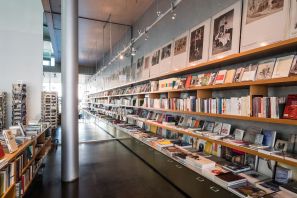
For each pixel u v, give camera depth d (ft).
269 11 7.59
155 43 18.16
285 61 6.44
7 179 7.49
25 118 16.28
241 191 6.71
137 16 22.04
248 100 7.47
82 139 24.62
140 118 18.35
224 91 10.18
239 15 9.00
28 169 10.37
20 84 15.80
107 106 33.94
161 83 14.26
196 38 11.97
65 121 12.21
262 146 7.23
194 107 10.66
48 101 24.36
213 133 9.71
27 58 16.93
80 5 19.53
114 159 16.26
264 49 6.80
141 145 16.20
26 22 16.97
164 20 16.52
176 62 13.88
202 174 8.65
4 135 8.31
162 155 12.35
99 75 43.65
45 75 46.78
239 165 8.56
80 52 39.34
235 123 9.52
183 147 11.83
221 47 9.95
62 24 12.30
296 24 6.56
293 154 6.31
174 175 11.05
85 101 58.23
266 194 6.25
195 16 12.57
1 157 7.29
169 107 13.07
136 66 22.21
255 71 7.36
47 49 41.29
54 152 18.61
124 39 27.84
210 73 9.80
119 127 21.83
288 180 6.74
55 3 19.92
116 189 11.02
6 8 16.60
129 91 21.93
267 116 6.72
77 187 11.30
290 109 6.12
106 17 22.34
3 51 16.44
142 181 11.96
